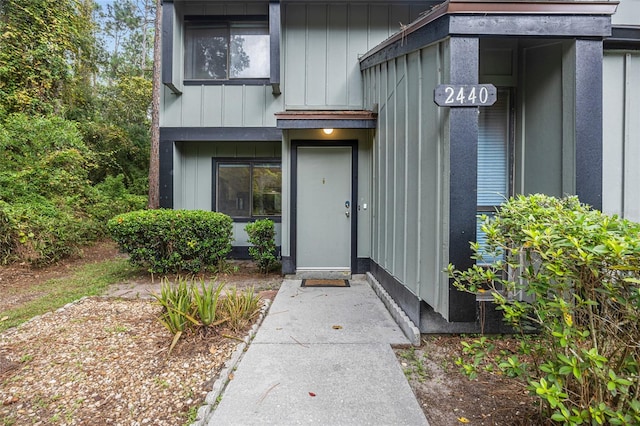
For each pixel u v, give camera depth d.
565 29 2.88
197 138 6.75
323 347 2.95
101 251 7.67
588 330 1.75
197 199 7.27
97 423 2.00
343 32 6.47
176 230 5.25
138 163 12.84
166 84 6.36
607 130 3.59
